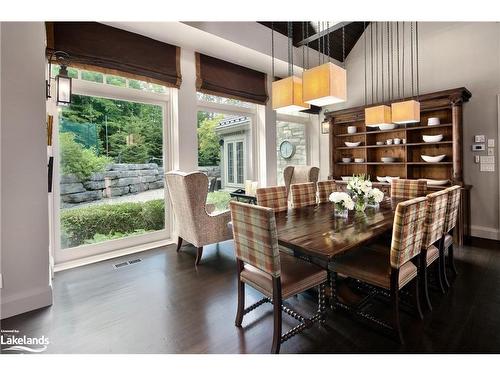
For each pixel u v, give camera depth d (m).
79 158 3.21
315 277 1.81
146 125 3.74
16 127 2.11
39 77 2.20
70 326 1.95
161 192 3.92
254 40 3.96
